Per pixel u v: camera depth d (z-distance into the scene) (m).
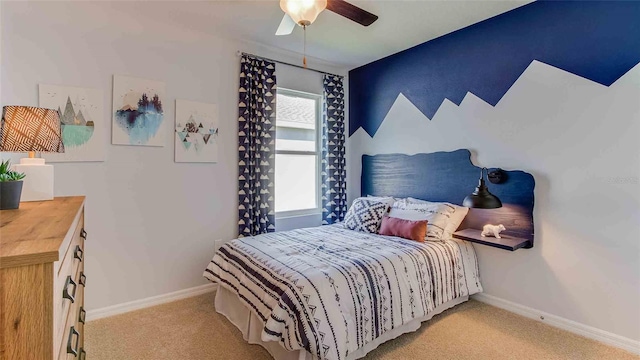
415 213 2.84
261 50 3.21
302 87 3.57
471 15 2.57
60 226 0.88
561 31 2.23
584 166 2.14
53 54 2.22
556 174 2.27
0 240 0.71
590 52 2.10
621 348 1.98
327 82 3.72
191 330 2.22
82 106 2.33
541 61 2.33
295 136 3.62
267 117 3.23
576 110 2.17
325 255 2.11
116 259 2.49
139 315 2.45
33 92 2.16
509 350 1.97
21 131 1.36
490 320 2.36
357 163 3.89
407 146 3.31
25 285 0.61
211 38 2.90
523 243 2.34
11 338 0.60
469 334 2.16
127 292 2.54
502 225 2.52
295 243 2.44
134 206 2.56
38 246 0.66
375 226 2.92
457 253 2.52
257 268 2.01
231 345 2.04
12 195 1.19
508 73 2.52
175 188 2.74
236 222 3.08
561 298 2.25
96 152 2.39
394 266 2.05
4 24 2.06
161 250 2.69
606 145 2.05
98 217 2.41
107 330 2.21
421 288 2.15
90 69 2.36
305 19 1.69
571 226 2.20
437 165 3.02
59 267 0.74
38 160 1.52
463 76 2.81
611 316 2.04
